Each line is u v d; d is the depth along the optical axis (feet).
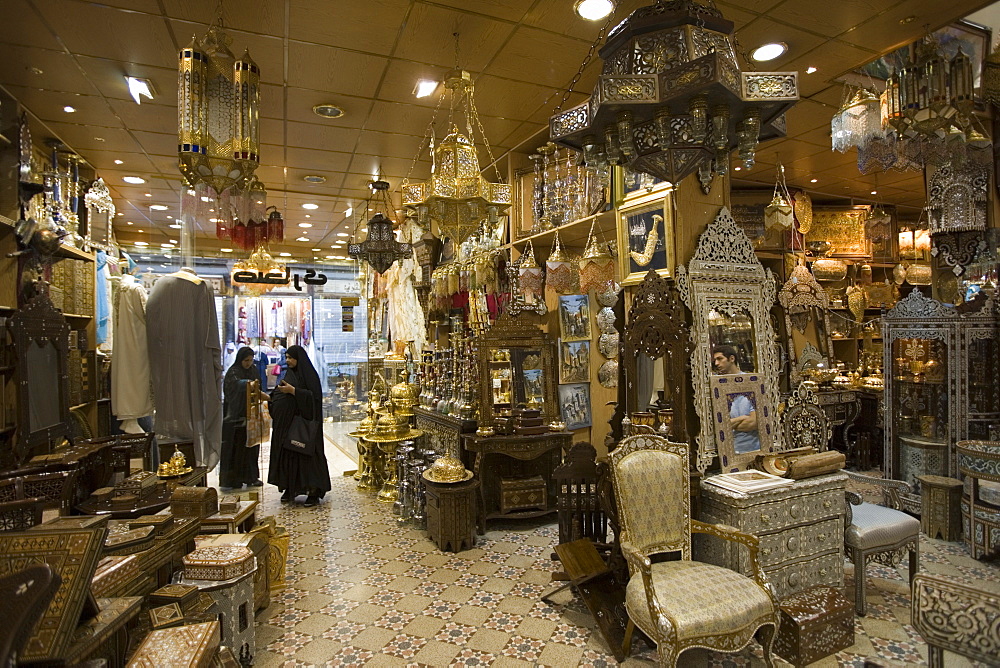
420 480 15.79
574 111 9.01
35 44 11.37
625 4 10.46
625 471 9.48
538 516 15.85
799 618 8.45
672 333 10.68
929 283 24.21
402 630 9.87
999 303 15.33
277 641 9.52
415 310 24.40
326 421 27.76
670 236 11.46
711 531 9.26
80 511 9.66
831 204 24.86
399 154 18.53
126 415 13.79
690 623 7.48
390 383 23.90
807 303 22.06
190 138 9.63
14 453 10.40
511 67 12.89
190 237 15.83
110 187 21.27
